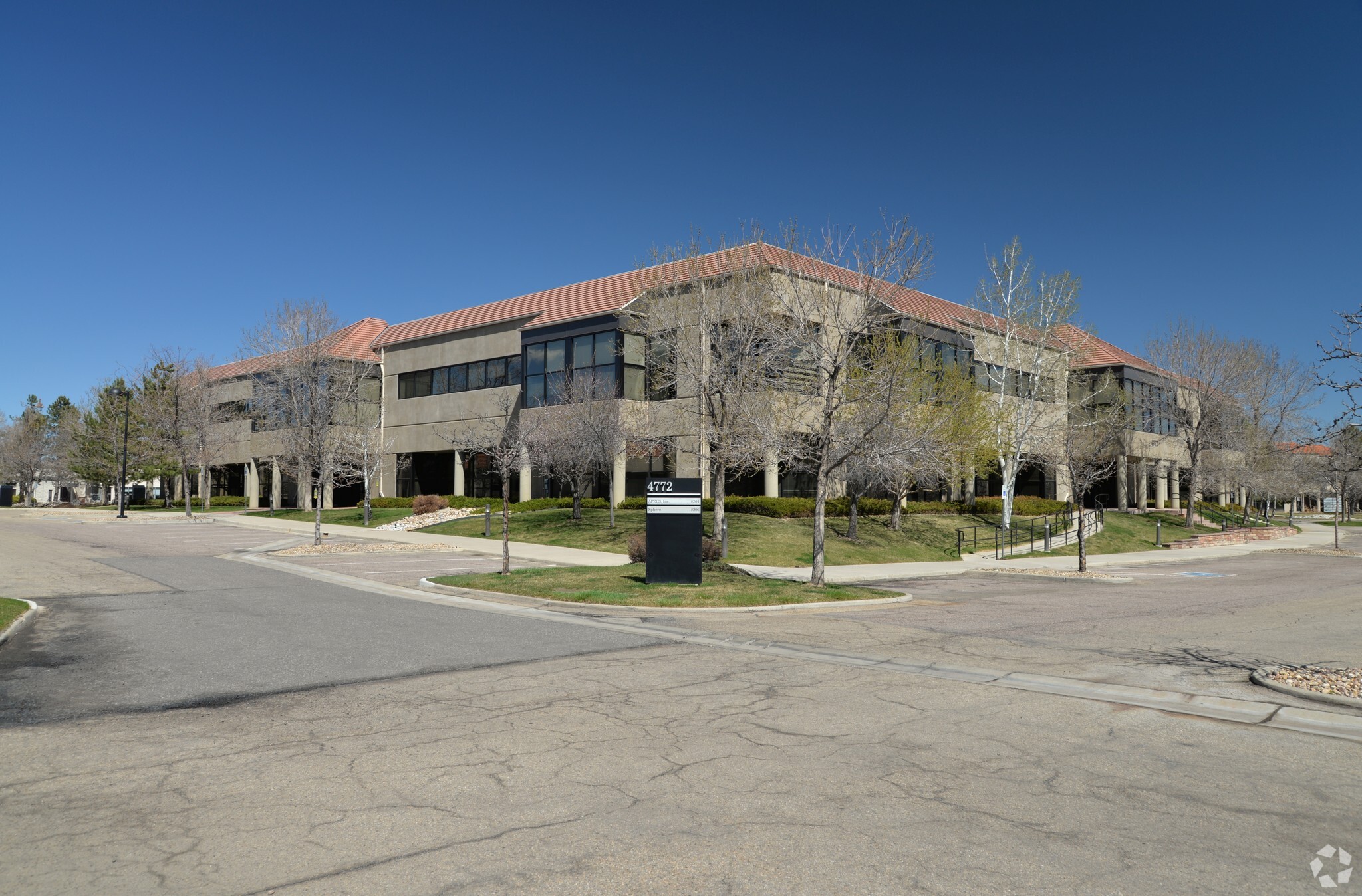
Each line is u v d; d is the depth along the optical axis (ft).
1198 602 55.42
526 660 32.42
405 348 148.87
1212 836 15.52
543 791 17.66
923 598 56.85
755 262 77.36
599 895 13.00
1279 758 20.51
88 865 13.94
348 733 22.08
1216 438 140.87
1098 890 13.26
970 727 23.12
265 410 138.82
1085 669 31.42
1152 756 20.59
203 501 175.32
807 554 85.15
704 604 48.47
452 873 13.71
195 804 16.87
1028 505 135.74
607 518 102.89
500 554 82.43
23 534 102.17
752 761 19.81
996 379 122.72
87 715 23.93
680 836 15.29
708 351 79.25
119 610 45.57
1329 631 41.86
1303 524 199.41
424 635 38.09
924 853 14.64
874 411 64.44
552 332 118.62
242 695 26.50
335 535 105.40
